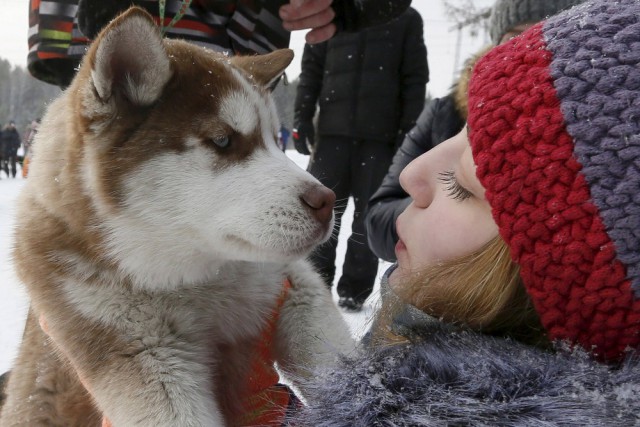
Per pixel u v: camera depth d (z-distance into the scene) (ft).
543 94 3.23
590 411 2.82
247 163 5.84
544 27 3.60
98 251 5.42
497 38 10.87
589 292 3.08
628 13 3.27
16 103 197.06
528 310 3.60
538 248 3.17
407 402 3.16
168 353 5.14
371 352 3.77
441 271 3.94
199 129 5.76
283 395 5.42
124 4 7.98
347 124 15.97
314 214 5.65
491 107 3.44
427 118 10.15
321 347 5.56
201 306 5.74
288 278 6.12
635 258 2.95
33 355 6.18
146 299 5.39
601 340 3.21
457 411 2.97
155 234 5.56
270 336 6.03
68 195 5.52
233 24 9.20
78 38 8.44
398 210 8.48
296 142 18.80
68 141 5.73
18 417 5.94
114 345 5.16
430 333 3.68
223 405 5.57
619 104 2.99
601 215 2.98
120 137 5.63
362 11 10.12
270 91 7.04
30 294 5.60
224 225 5.61
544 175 3.12
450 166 4.72
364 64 15.87
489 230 3.89
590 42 3.23
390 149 16.42
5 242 6.61
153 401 4.88
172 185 5.65
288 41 10.17
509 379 3.11
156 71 5.61
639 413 2.81
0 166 69.51
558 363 3.17
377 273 15.14
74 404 5.72
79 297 5.29
